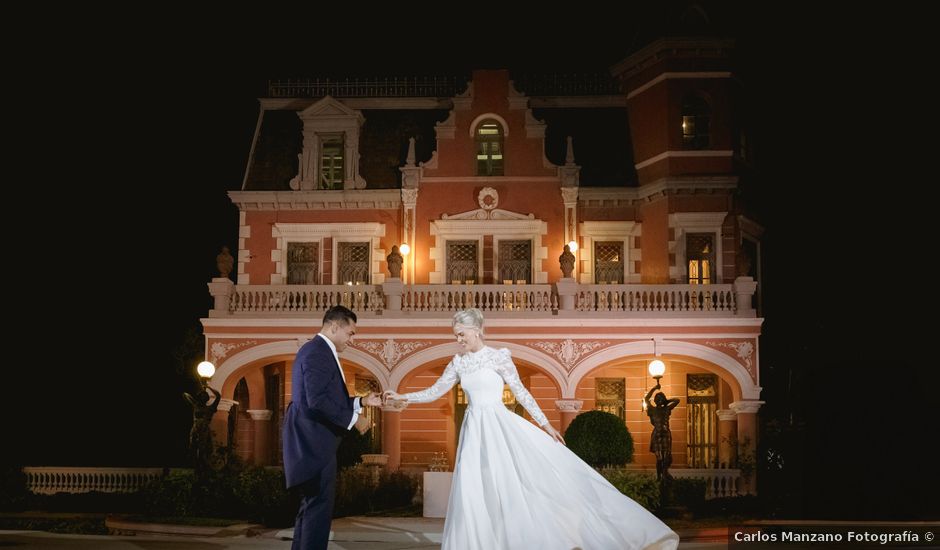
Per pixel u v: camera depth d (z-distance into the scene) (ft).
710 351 76.89
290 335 79.56
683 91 86.38
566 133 91.56
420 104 94.58
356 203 89.66
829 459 61.87
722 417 80.38
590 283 85.97
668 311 78.02
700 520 55.21
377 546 43.93
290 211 90.43
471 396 23.63
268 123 94.79
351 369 86.79
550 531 21.79
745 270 78.79
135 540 44.04
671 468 79.15
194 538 46.60
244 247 90.33
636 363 85.56
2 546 39.86
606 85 93.81
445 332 78.79
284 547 40.88
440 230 88.22
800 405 70.85
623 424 70.90
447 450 86.48
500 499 22.21
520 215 87.86
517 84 94.02
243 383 90.99
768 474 72.23
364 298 80.64
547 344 78.13
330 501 23.98
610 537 22.17
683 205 84.58
